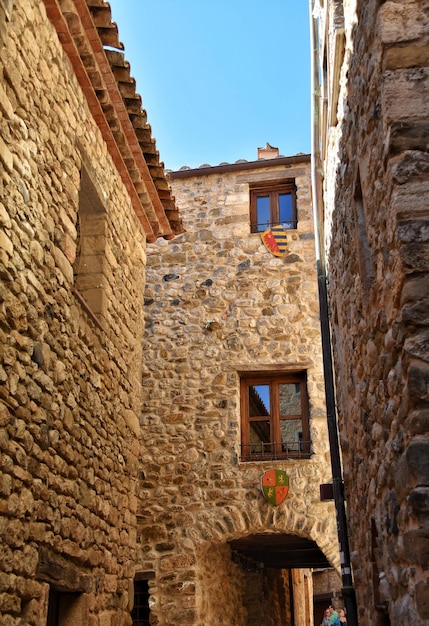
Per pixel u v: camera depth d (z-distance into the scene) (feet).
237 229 39.01
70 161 19.60
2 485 14.55
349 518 22.20
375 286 13.64
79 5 19.06
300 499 33.30
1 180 14.98
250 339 36.65
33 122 17.13
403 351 11.04
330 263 24.93
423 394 10.51
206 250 38.86
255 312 37.14
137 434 24.91
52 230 17.85
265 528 33.19
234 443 34.88
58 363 17.87
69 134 19.76
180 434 35.47
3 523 14.62
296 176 39.58
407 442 10.98
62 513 17.84
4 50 15.57
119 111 22.71
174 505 34.30
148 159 25.29
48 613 18.33
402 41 12.17
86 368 20.10
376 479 14.56
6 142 15.42
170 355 37.04
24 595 15.44
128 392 24.26
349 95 16.93
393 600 12.54
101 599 20.43
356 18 15.24
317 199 27.89
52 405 17.39
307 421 35.32
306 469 33.73
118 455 22.75
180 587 32.96
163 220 28.19
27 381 15.93
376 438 14.33
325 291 26.86
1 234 14.87
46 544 16.78
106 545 21.18
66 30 19.08
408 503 10.53
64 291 18.45
